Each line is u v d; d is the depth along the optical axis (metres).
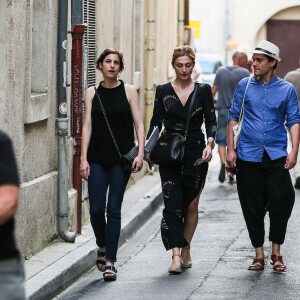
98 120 13.22
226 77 23.92
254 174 13.56
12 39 13.12
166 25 28.41
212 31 68.81
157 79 26.33
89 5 17.88
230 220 18.69
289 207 13.62
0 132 7.23
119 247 16.20
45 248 14.70
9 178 7.16
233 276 13.43
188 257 14.05
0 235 7.17
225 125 24.06
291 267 14.04
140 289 12.70
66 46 15.30
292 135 13.47
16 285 7.21
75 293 12.80
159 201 21.00
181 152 13.39
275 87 13.51
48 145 15.00
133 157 13.23
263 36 67.88
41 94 14.47
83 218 17.05
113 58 13.15
